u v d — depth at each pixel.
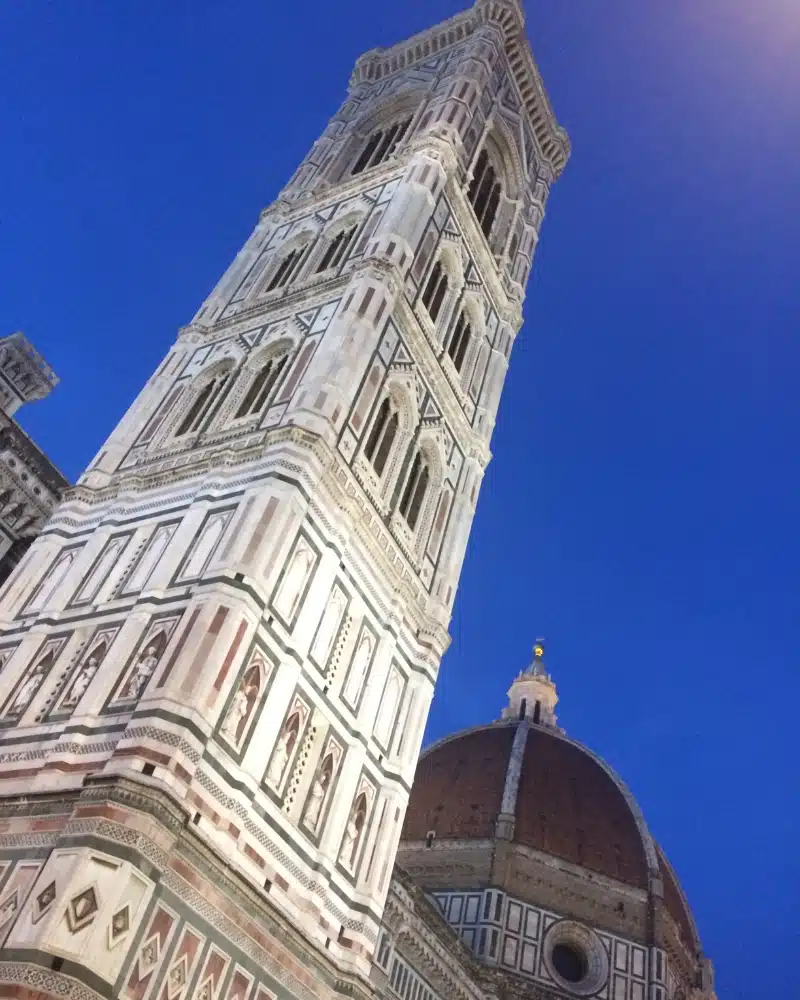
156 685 26.72
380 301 41.62
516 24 70.06
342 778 31.64
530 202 67.12
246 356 42.69
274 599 30.14
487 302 55.25
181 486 35.91
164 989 22.83
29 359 58.09
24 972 20.80
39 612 33.56
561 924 82.44
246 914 25.91
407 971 55.62
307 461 33.50
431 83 65.12
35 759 27.70
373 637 35.62
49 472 50.03
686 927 96.38
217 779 26.19
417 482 42.84
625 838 94.81
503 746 102.31
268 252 52.69
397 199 48.62
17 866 24.42
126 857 22.97
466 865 85.50
